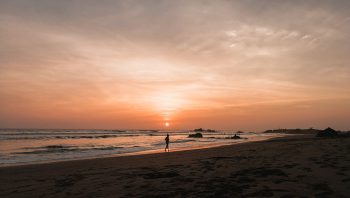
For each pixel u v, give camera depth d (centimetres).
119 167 1423
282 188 707
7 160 2206
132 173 1143
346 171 870
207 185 805
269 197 634
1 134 7512
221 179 884
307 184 735
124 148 3512
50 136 6969
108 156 2420
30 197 798
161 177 992
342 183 725
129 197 720
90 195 773
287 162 1169
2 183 1063
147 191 777
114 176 1086
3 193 872
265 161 1275
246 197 648
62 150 3148
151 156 2125
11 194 852
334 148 1662
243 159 1435
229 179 876
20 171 1477
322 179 781
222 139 6794
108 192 797
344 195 621
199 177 950
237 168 1109
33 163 1925
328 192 648
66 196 782
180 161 1558
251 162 1277
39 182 1055
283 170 962
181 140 6247
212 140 6228
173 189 782
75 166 1636
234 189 732
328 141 2486
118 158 2083
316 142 2445
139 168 1302
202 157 1756
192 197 679
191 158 1728
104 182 962
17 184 1032
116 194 765
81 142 4859
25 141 4872
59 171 1415
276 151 1795
